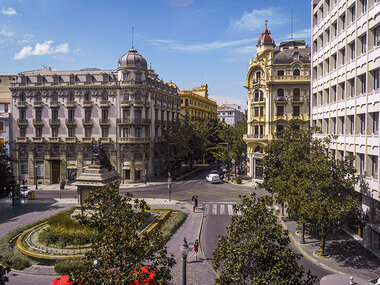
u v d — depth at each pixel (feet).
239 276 40.83
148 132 205.98
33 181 200.44
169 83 322.34
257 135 194.18
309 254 76.79
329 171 73.61
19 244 80.53
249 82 202.18
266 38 200.64
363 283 51.31
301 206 70.18
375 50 72.43
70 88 198.18
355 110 83.92
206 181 199.82
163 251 41.34
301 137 94.07
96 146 96.63
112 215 41.14
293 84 184.85
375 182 73.46
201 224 105.09
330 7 102.53
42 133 201.26
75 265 66.08
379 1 70.13
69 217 91.30
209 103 384.27
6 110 206.59
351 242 85.30
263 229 43.45
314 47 121.80
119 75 197.77
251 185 182.29
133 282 35.63
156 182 196.85
